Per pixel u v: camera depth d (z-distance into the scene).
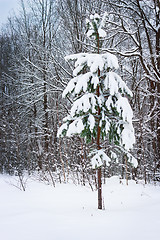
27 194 8.12
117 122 5.17
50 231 3.89
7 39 21.08
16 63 18.28
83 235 3.65
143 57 11.96
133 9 12.24
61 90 13.26
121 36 15.15
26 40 16.91
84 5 13.89
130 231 3.74
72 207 6.03
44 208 5.94
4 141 16.50
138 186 9.01
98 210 5.52
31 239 3.52
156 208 5.33
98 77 5.20
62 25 15.21
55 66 14.31
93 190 8.52
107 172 13.21
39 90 15.04
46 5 16.22
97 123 5.46
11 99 16.83
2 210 5.89
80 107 4.97
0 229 4.11
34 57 16.84
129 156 5.39
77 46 14.19
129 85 16.69
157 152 12.09
